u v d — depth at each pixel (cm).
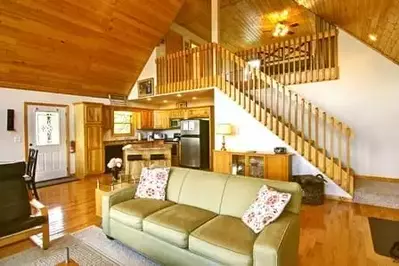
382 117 533
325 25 553
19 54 501
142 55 688
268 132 523
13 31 457
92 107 688
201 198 290
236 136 563
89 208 417
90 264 249
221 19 705
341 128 459
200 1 652
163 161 627
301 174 482
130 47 639
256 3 624
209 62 607
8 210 288
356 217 365
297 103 519
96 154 696
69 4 467
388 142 534
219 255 201
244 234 215
